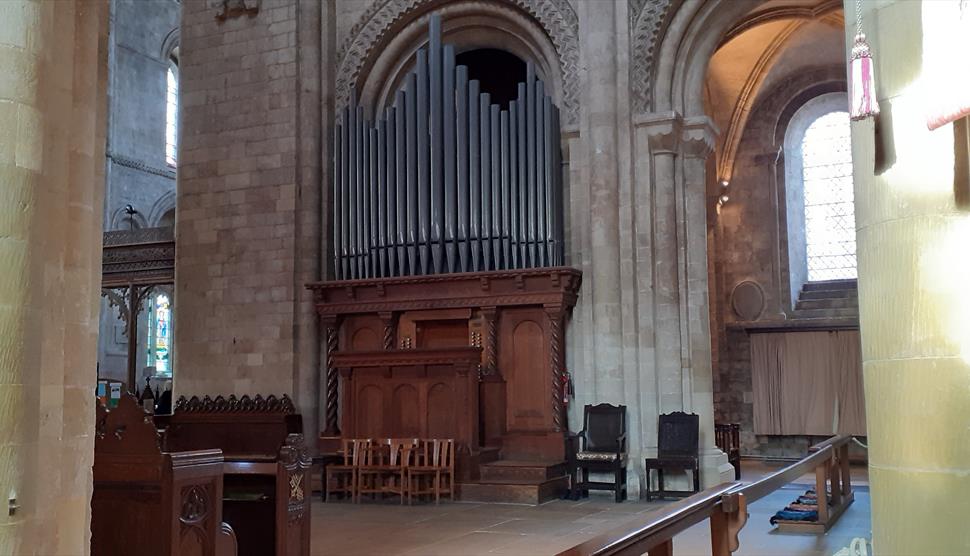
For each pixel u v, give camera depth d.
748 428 21.84
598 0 15.61
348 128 17.25
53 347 5.19
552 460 15.10
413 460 14.69
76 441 5.61
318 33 17.80
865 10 5.30
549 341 15.48
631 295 15.03
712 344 22.03
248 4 17.95
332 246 17.47
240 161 17.81
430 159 16.58
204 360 17.66
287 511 7.62
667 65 15.50
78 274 5.72
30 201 4.69
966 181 4.90
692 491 14.17
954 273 4.88
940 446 4.86
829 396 20.88
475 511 13.23
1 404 4.49
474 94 16.44
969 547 4.75
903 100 5.07
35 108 4.76
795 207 22.59
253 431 16.66
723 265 22.47
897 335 5.04
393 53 17.97
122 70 29.77
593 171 15.35
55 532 5.16
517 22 16.88
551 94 16.78
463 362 14.71
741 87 21.53
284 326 17.11
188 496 6.56
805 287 22.44
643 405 14.89
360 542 10.82
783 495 14.52
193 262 17.94
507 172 16.05
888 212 5.10
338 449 16.22
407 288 16.38
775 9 18.03
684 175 15.53
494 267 16.00
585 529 11.61
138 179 30.02
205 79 18.27
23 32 4.75
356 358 15.44
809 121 22.80
